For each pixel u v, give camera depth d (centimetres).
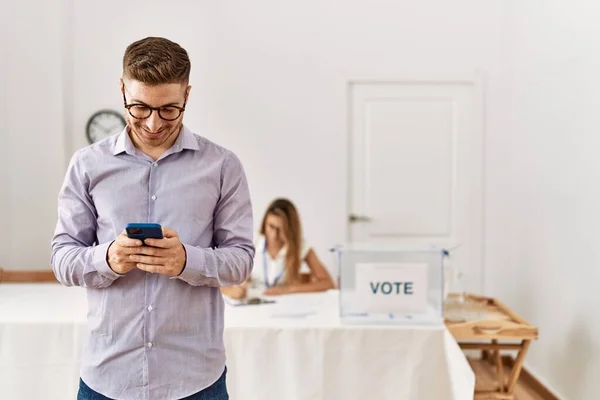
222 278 141
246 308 256
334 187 404
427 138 408
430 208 411
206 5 396
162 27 396
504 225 402
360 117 407
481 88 399
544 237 333
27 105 383
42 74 383
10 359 221
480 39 400
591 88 276
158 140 138
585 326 281
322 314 248
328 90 402
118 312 140
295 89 401
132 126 137
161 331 141
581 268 286
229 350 227
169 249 131
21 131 383
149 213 142
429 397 229
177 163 145
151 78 127
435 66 401
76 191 144
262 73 400
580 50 288
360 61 401
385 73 401
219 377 149
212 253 139
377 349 229
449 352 227
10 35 379
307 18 399
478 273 406
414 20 399
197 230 144
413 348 229
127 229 128
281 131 402
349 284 236
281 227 312
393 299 235
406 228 412
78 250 139
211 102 399
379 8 399
